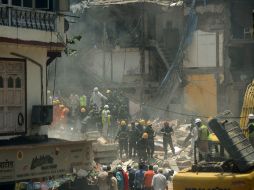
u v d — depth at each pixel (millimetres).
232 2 62656
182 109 63500
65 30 31766
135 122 45562
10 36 27875
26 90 29109
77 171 29422
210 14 63094
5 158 26391
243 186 20797
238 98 62656
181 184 21391
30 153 27281
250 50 62781
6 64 28219
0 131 28047
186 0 63688
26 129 29141
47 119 29406
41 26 29438
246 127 27406
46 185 27469
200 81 63531
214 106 63156
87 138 44188
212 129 21812
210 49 63219
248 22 62625
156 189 30688
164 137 43188
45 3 29906
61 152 28641
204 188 21078
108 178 30406
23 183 26781
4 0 28297
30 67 29312
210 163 22406
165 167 40344
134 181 32312
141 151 41531
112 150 36000
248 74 62594
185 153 44344
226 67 62812
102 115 47781
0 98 27984
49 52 31047
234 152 21500
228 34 62688
